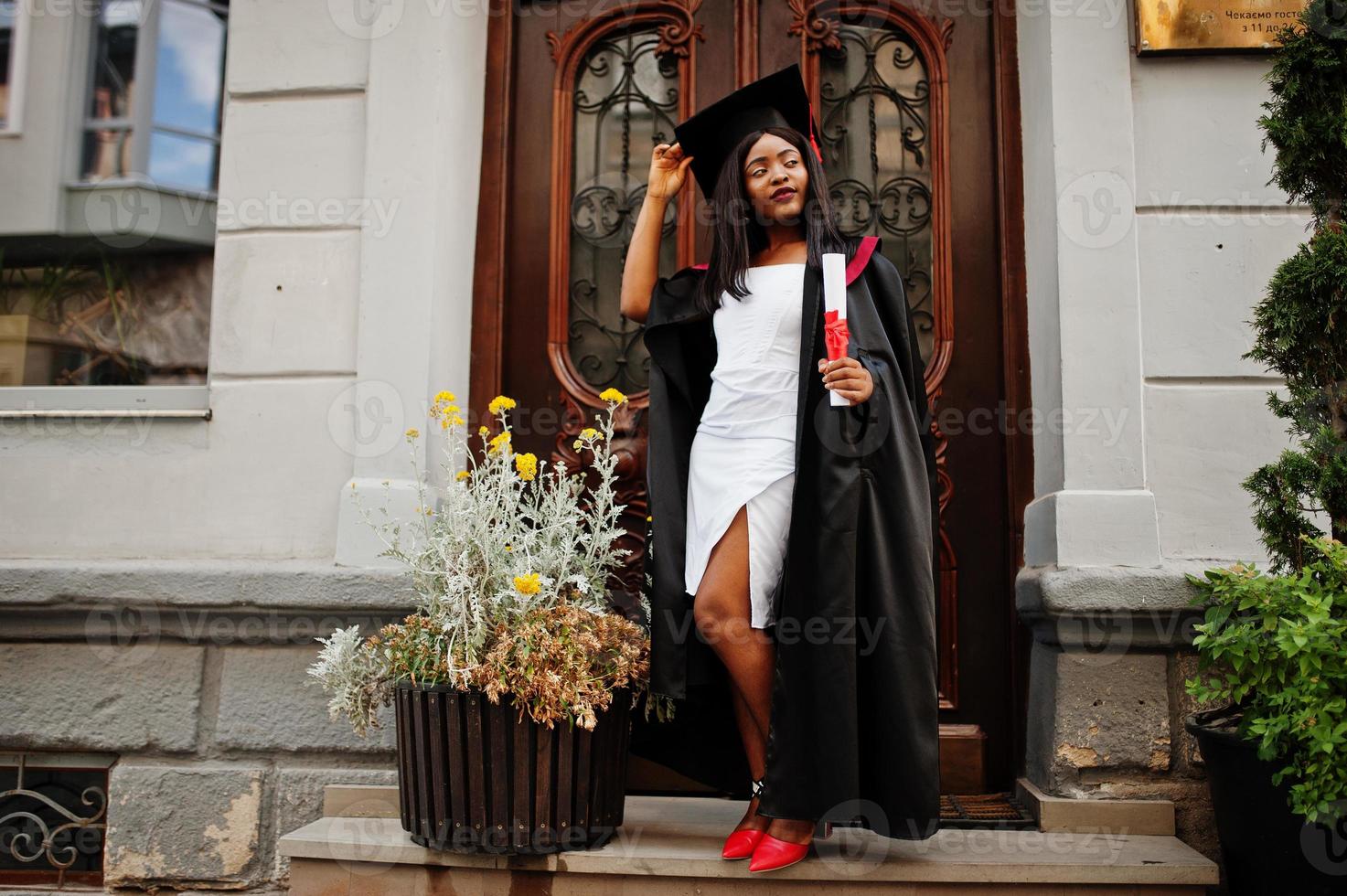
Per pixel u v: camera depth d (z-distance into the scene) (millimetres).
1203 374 2842
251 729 2840
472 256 3295
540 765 2285
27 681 2902
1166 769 2668
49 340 3348
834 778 2176
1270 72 2570
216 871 2809
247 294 3066
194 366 3283
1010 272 3186
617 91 3404
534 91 3420
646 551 2660
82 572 2848
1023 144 3203
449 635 2369
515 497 2621
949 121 3291
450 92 3109
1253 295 2861
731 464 2387
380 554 2668
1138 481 2773
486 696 2264
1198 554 2783
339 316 3029
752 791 2514
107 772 2936
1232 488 2809
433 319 2996
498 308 3293
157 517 3008
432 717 2311
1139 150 2918
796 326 2424
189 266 3336
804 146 2525
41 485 3041
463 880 2371
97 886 2885
